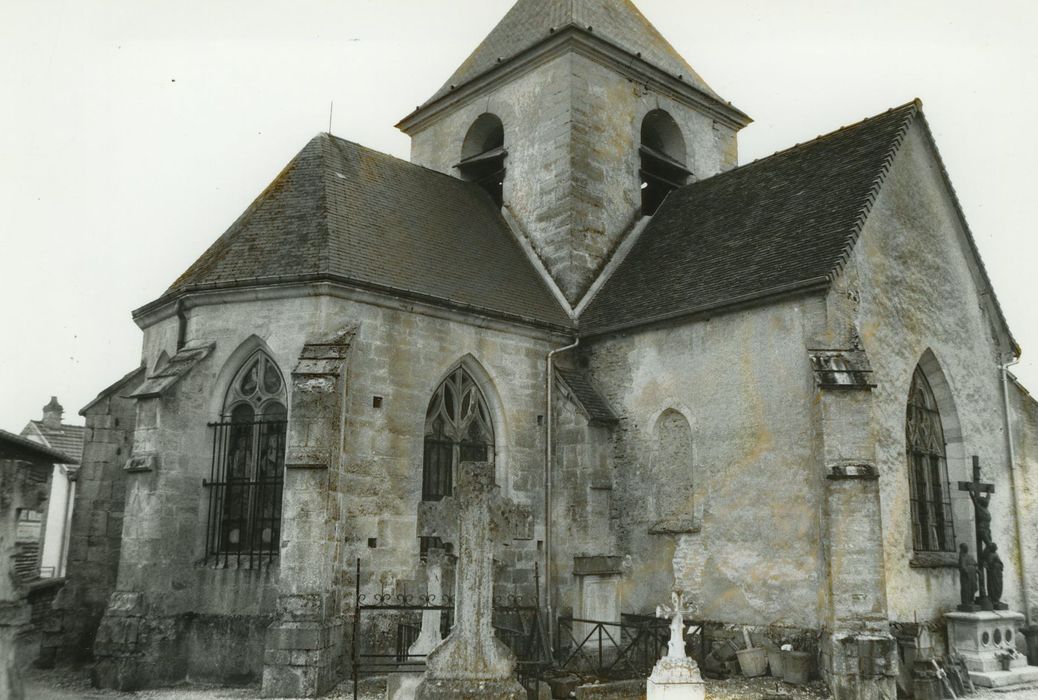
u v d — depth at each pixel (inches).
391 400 655.1
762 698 525.7
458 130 1023.0
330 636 557.3
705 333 697.6
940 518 709.3
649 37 1060.5
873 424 629.3
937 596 649.0
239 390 660.7
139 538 602.9
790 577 610.5
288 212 714.2
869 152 722.2
